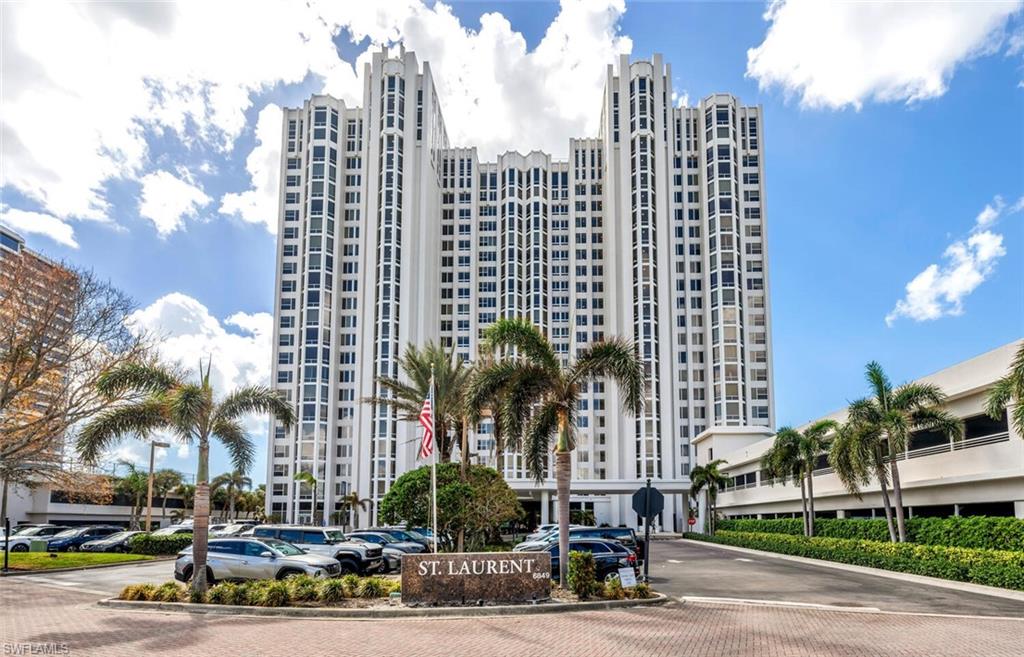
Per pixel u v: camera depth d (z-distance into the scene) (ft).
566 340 339.16
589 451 314.35
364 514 290.97
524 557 56.03
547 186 355.36
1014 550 76.64
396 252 317.63
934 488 103.24
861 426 94.99
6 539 87.81
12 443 93.61
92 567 96.22
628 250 321.32
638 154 326.24
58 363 95.55
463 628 46.85
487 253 352.28
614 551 73.67
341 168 333.62
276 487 301.84
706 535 190.60
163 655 38.32
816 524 128.16
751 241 321.93
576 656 38.17
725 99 328.08
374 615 51.65
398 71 335.47
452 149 362.53
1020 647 41.06
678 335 316.81
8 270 96.43
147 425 66.28
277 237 327.47
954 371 98.22
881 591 68.28
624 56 339.16
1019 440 84.28
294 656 38.11
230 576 66.44
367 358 310.24
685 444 306.55
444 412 102.58
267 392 67.41
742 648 40.42
